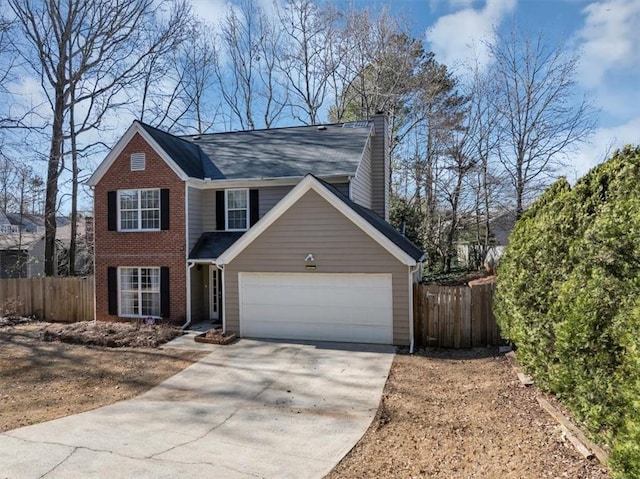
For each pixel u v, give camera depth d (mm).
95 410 7879
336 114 34469
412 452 5832
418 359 11000
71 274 24453
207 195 17172
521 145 28844
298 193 12906
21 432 6656
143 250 16531
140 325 15242
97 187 17172
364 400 8109
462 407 7402
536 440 5727
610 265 4945
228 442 6312
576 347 5137
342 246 12719
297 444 6234
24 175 32281
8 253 33031
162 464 5504
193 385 9297
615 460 3896
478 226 31609
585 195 6531
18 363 11359
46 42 22484
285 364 10664
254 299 13570
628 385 3861
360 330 12750
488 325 12203
